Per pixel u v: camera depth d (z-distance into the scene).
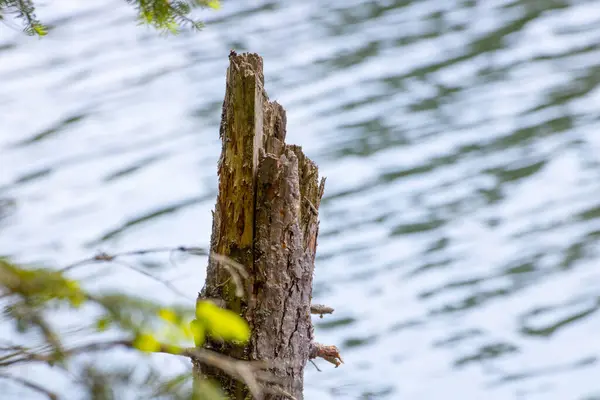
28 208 14.73
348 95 18.59
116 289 1.87
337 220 14.74
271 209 3.87
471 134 17.30
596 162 16.22
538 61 20.05
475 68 19.81
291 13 22.31
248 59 4.01
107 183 15.79
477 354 11.92
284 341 3.88
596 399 11.03
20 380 1.86
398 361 11.69
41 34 3.45
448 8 22.48
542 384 11.34
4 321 1.74
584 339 12.16
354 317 12.60
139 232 14.25
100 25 21.62
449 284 13.27
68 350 1.81
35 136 17.33
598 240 14.08
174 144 17.11
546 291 13.14
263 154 3.90
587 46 20.58
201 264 12.05
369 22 21.86
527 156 16.41
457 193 15.45
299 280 3.94
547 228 14.52
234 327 1.97
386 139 17.14
